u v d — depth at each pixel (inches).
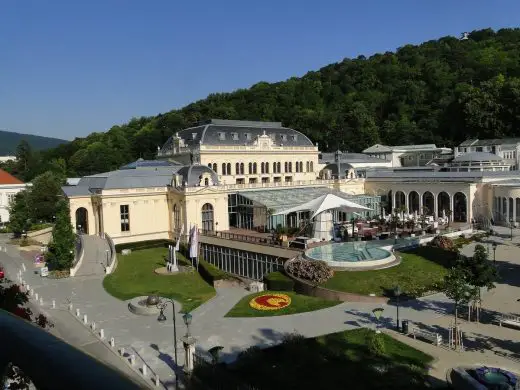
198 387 1364.4
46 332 207.3
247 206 4165.8
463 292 1802.4
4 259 3804.1
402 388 1446.9
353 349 1753.2
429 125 7844.5
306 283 2591.0
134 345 1908.2
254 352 1710.1
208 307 2396.7
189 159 4662.9
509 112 6865.2
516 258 3080.7
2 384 169.3
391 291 2456.9
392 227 3996.1
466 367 1584.6
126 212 3976.4
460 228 3954.2
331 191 4790.8
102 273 3157.0
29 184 6156.5
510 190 4163.4
